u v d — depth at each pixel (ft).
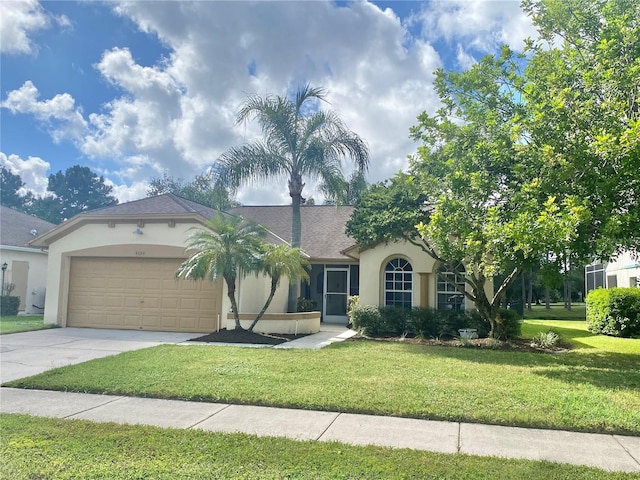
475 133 41.70
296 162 56.85
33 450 16.38
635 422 19.86
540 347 43.42
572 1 37.32
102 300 54.65
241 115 56.65
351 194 58.29
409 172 47.11
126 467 15.07
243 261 44.93
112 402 23.11
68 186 222.69
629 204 29.55
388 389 24.93
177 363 31.63
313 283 69.72
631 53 31.94
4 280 73.92
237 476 14.51
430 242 46.65
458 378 27.86
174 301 52.60
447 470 14.99
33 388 25.68
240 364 31.45
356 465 15.37
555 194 30.78
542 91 33.99
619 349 43.24
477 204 38.45
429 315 49.62
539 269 34.19
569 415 20.74
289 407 22.35
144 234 53.67
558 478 14.49
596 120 30.63
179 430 18.72
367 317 51.26
